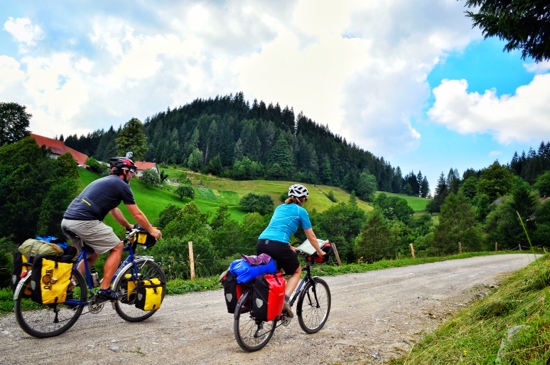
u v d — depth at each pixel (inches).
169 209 2711.6
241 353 170.6
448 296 345.1
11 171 2139.5
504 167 3540.8
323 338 200.5
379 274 534.9
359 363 166.7
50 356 152.3
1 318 206.4
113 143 7283.5
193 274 468.8
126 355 158.2
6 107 3250.5
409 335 213.9
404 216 4330.7
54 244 178.4
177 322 217.3
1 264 1091.3
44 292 170.2
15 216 2048.5
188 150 7819.9
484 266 674.8
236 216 3836.1
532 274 225.9
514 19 366.6
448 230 2156.7
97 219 188.9
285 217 189.6
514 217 1982.0
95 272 197.5
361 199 7037.4
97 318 212.2
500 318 183.5
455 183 5521.7
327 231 2989.7
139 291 204.5
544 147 6850.4
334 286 398.3
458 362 133.5
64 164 2984.7
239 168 6973.4
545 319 129.0
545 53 391.9
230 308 173.6
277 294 171.6
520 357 115.9
